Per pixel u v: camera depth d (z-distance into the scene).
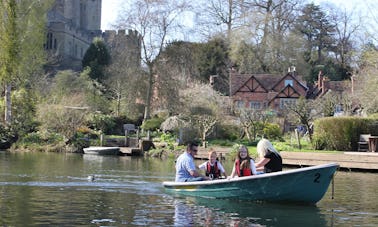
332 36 81.81
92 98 51.34
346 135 32.31
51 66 79.19
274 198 13.42
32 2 44.62
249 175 13.89
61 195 14.34
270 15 66.75
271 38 67.75
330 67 77.12
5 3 43.50
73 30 100.69
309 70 73.25
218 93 49.69
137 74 51.19
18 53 43.34
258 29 67.62
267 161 13.94
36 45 44.75
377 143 30.80
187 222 11.05
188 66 55.22
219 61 68.81
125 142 39.78
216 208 12.77
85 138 39.84
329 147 32.88
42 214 11.48
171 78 50.16
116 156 34.62
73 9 119.44
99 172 21.39
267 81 64.44
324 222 11.41
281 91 62.50
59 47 92.12
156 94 51.22
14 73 43.00
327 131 32.84
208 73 68.88
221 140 39.81
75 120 40.69
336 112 45.28
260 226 10.87
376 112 38.94
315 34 82.50
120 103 53.00
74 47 101.50
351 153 27.17
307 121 38.12
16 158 28.80
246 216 11.86
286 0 68.75
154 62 50.03
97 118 46.62
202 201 13.70
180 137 38.25
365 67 43.44
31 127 40.97
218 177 15.24
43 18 45.28
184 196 14.55
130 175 20.36
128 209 12.39
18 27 43.62
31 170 21.31
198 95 47.00
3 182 16.92
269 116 43.56
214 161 15.25
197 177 14.95
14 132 39.53
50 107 40.62
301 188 13.12
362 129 32.56
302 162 27.30
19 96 43.81
